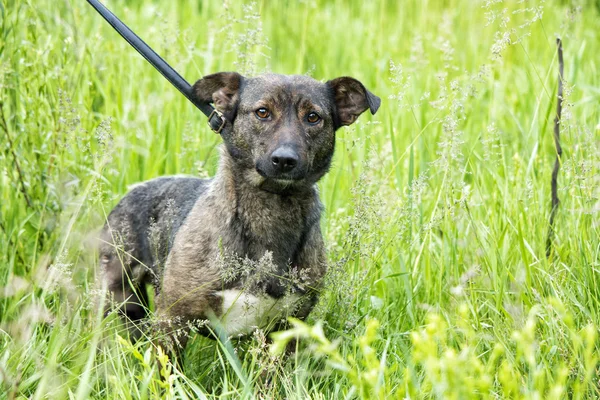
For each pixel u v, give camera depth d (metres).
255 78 6.21
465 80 8.95
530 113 9.15
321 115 6.13
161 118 8.62
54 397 4.87
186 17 11.05
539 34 11.58
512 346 5.62
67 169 7.41
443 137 7.31
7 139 7.43
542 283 6.25
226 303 5.84
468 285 6.50
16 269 7.03
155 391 4.77
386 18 12.31
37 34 8.04
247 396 4.95
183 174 7.72
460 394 3.93
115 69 9.41
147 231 6.71
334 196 7.57
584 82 9.66
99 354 5.77
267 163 5.81
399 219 6.82
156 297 6.14
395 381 5.39
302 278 5.71
